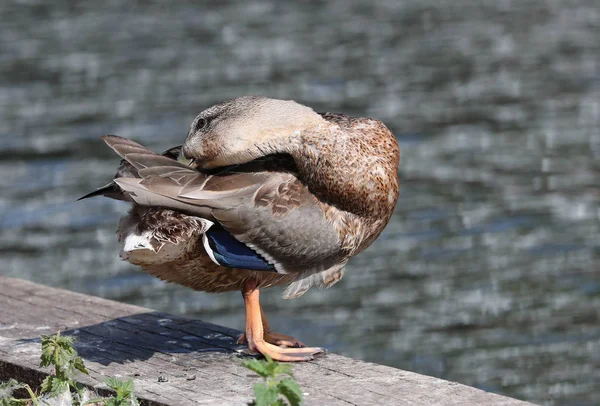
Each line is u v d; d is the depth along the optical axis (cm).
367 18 4384
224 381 638
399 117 2583
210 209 664
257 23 4269
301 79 3148
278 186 690
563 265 1525
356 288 1466
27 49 3653
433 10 4553
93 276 1535
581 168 2044
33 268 1565
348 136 696
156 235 662
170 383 634
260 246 680
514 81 3045
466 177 1997
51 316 784
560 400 1120
